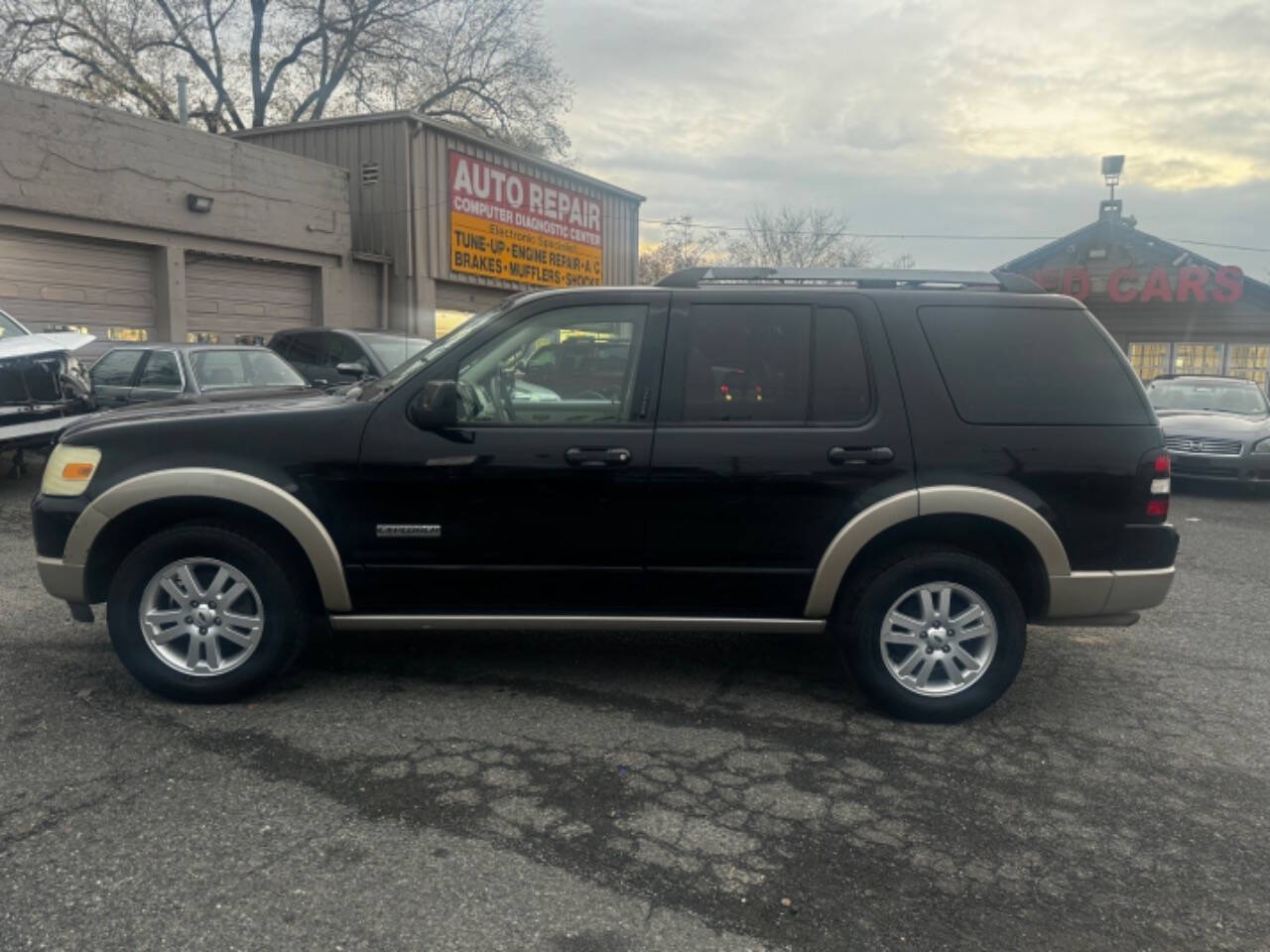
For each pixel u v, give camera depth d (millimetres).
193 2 25047
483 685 4324
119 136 13070
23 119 11938
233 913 2570
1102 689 4535
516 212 20078
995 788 3451
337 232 16766
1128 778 3562
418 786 3326
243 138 18797
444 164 18062
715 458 3883
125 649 3934
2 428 7934
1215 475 11305
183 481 3816
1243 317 24516
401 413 3920
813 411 3947
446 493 3891
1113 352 4035
